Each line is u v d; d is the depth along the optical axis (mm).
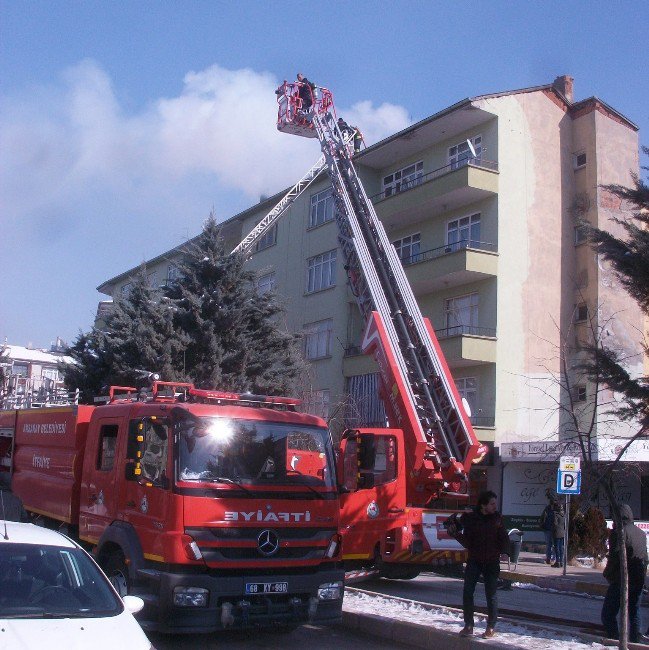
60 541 6496
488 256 27031
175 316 23141
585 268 28125
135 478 9000
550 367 27250
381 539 12742
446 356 26703
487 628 8688
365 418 26469
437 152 30422
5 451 14305
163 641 9109
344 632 10008
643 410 10328
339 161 19219
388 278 16312
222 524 8258
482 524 8766
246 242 32344
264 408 9508
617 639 8953
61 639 5238
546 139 28875
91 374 23734
